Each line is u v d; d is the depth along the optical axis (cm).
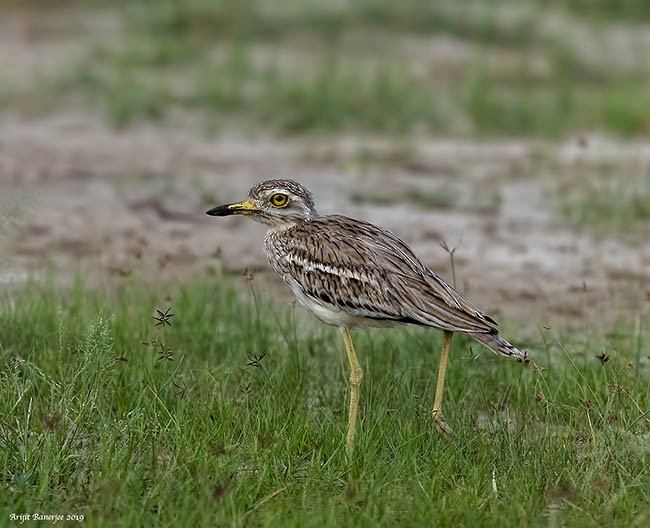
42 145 2116
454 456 914
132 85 2475
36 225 1645
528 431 973
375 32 2947
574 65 2755
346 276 965
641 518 826
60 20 3019
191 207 1781
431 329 1211
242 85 2548
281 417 983
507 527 814
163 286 1406
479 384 1077
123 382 1045
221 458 900
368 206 1802
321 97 2380
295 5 3059
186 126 2295
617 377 1050
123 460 888
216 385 1028
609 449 917
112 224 1675
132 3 3130
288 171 2003
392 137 2264
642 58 2850
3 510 823
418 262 975
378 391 1041
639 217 1736
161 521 822
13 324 1179
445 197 1845
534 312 1356
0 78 2525
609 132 2275
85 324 1165
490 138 2261
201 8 3012
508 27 2970
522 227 1698
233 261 1530
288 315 1233
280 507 832
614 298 1402
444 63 2742
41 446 914
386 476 888
